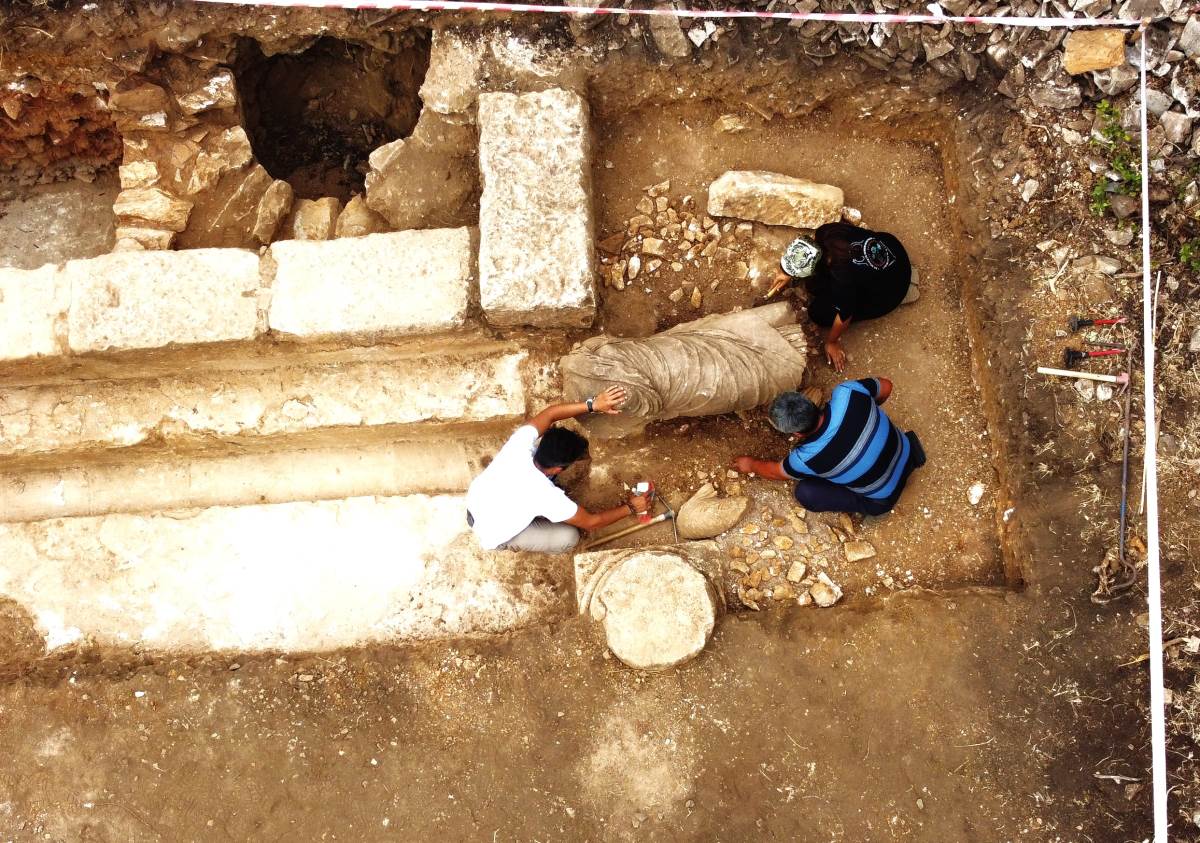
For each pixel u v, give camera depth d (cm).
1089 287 393
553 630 381
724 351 390
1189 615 361
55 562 412
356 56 478
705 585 371
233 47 434
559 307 383
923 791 360
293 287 387
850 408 358
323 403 413
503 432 433
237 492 437
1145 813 349
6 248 491
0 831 367
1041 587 373
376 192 427
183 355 392
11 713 378
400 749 372
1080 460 380
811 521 407
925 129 442
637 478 417
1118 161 399
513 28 420
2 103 448
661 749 368
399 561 413
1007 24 409
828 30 416
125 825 368
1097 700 361
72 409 415
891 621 376
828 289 390
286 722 376
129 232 425
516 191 391
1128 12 397
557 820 364
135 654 403
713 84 431
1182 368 382
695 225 432
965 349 424
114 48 425
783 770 364
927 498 409
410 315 387
